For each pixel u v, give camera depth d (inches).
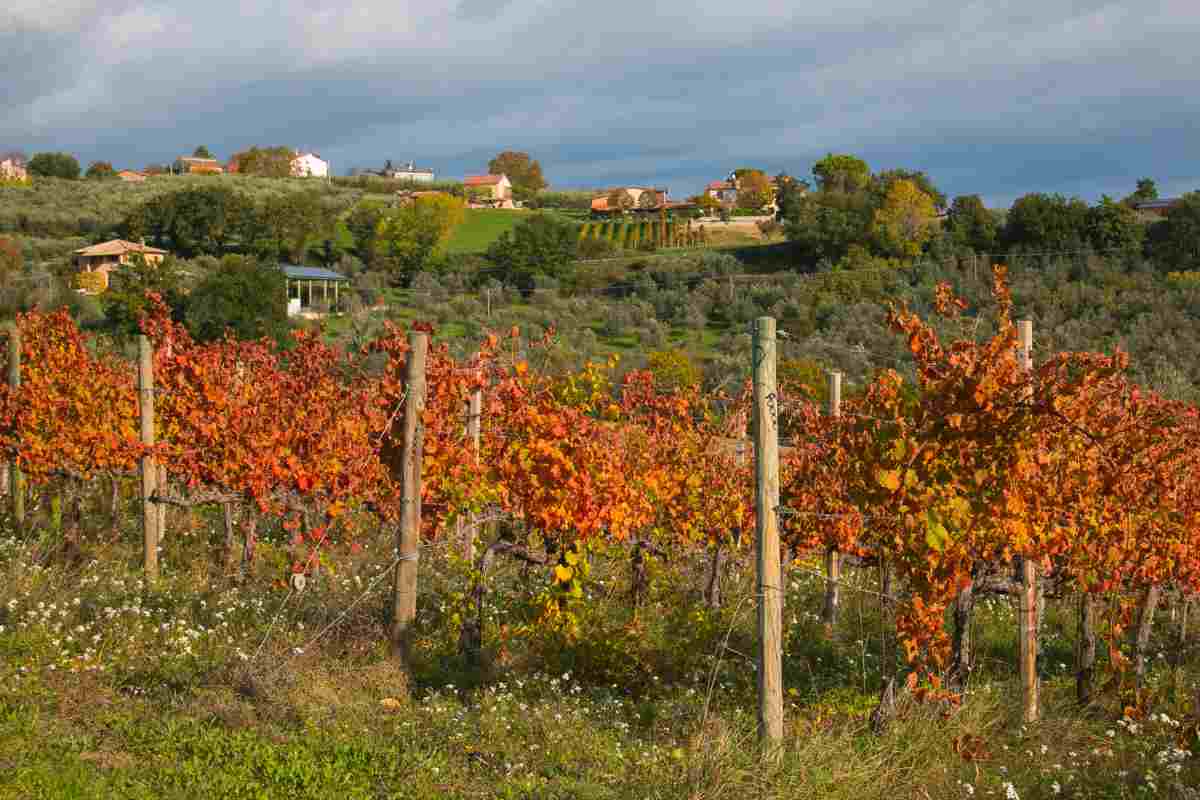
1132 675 329.1
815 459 435.5
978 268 2721.5
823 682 355.6
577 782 248.8
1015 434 291.4
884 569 383.2
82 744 250.4
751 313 2299.5
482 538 522.6
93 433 503.8
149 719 271.1
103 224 3472.0
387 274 3078.2
